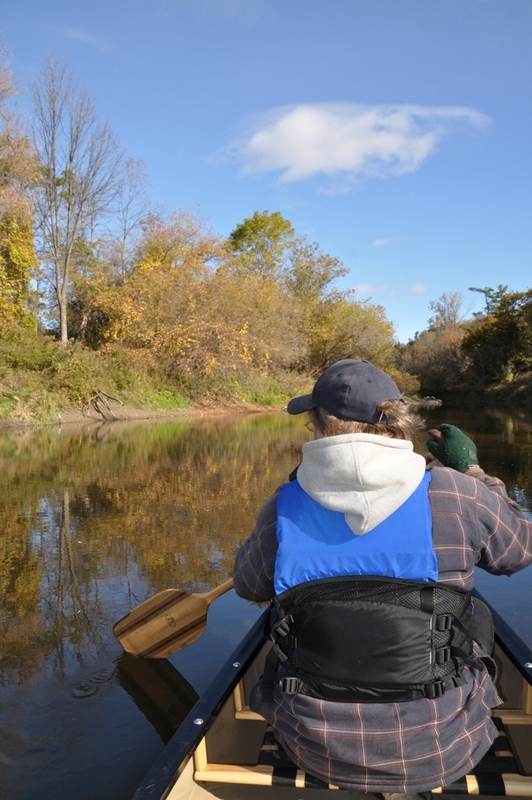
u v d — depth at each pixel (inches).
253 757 71.2
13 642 121.5
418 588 47.8
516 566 53.7
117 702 99.7
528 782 56.3
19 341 629.9
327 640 48.6
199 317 808.3
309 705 49.5
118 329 805.2
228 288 856.9
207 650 118.1
